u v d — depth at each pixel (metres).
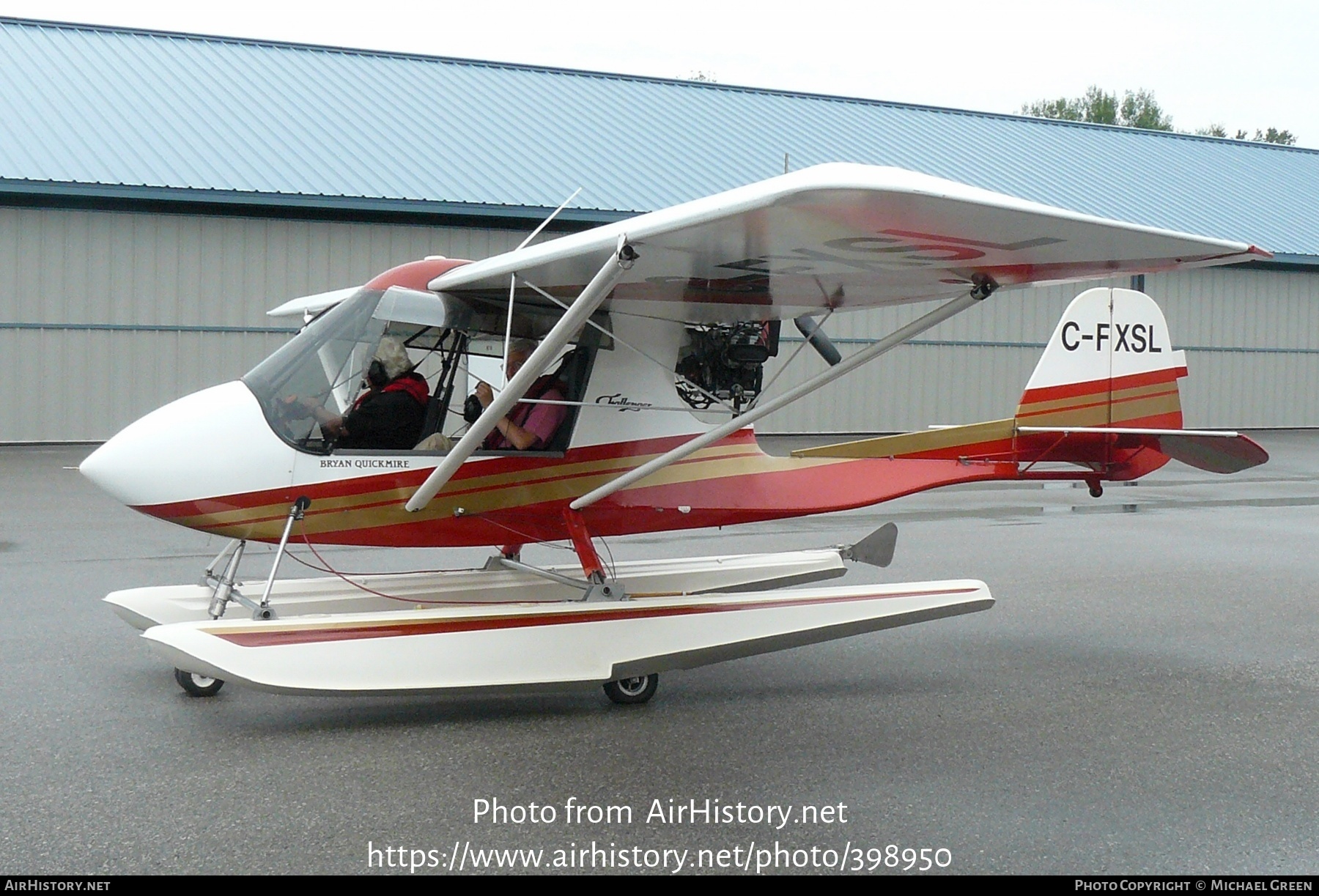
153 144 17.17
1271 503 12.98
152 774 4.12
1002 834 3.74
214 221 16.95
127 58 19.80
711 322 6.05
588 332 5.74
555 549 8.98
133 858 3.43
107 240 16.41
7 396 16.06
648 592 6.41
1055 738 4.73
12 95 17.58
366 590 5.82
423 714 4.93
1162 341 7.18
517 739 4.62
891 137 24.02
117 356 16.59
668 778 4.20
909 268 4.94
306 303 6.67
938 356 21.66
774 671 5.75
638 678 5.15
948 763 4.41
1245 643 6.41
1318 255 23.78
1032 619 6.99
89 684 5.20
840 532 10.35
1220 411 24.47
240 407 5.11
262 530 5.16
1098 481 7.15
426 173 18.28
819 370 20.64
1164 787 4.19
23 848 3.49
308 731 4.65
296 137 18.47
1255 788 4.19
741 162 21.17
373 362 5.27
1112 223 4.17
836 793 4.08
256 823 3.71
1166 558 9.19
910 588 5.73
